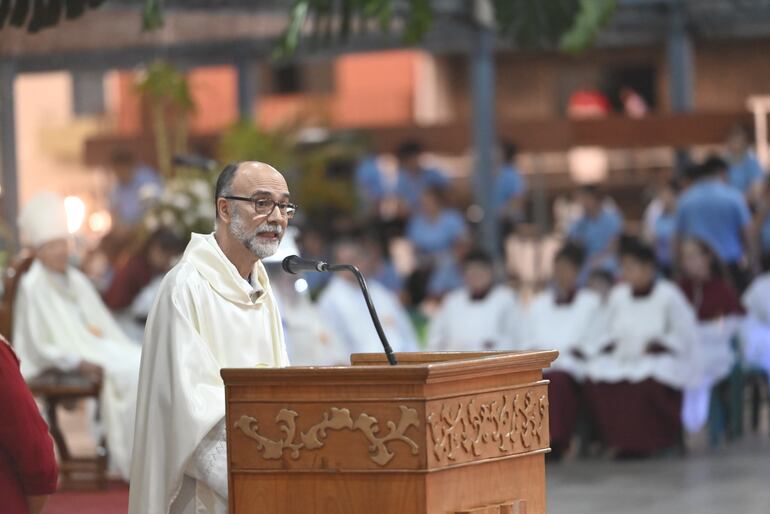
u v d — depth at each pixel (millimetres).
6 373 10117
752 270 29359
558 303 24844
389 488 9008
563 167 37219
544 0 19891
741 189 32281
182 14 26938
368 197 35594
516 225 33875
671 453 23750
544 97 48688
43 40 26719
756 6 32500
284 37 19750
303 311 23406
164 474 10289
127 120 47375
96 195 37031
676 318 23938
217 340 10695
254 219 10641
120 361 20141
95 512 18062
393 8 26797
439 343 25500
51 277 20391
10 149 27484
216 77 47562
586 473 22094
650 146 34781
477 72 31250
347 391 9078
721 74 46250
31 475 10172
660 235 32250
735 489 20125
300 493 9219
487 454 9438
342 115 49406
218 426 10297
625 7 32219
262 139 31391
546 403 10102
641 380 23656
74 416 28125
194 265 10781
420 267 32094
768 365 26641
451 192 38375
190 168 24484
